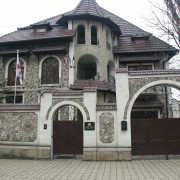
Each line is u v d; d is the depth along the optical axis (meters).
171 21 14.54
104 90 20.62
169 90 22.09
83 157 13.96
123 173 10.17
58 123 14.90
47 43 21.83
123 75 14.55
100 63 22.23
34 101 20.98
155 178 9.15
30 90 21.14
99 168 11.43
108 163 12.94
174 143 14.16
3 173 10.23
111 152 13.92
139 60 22.89
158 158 14.29
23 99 21.22
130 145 13.90
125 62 23.53
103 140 14.10
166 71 14.38
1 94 21.42
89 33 22.53
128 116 14.13
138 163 12.81
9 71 22.09
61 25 23.84
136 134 14.34
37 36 22.03
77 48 22.06
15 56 21.94
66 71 20.91
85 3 24.97
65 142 14.71
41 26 22.67
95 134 14.15
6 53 21.36
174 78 14.30
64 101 14.67
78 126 14.79
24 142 14.80
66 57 21.19
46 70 21.50
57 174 10.04
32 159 14.46
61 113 18.70
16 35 23.22
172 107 23.45
